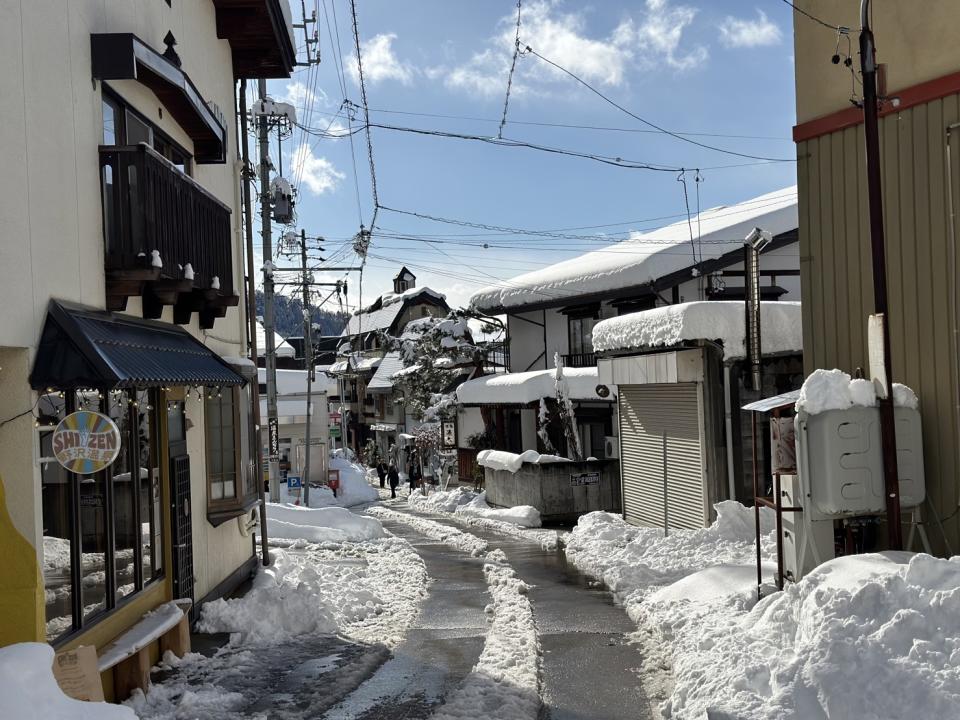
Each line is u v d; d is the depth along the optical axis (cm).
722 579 1042
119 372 637
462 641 947
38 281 631
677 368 1522
